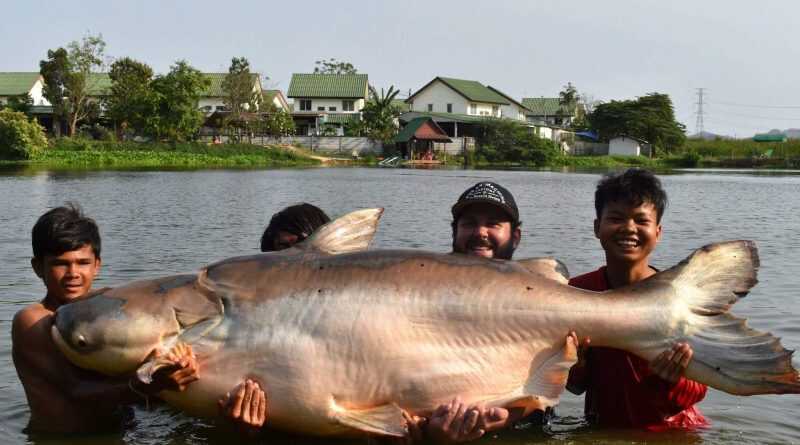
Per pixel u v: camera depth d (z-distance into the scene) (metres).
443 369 4.58
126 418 5.68
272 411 4.59
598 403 5.64
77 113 73.25
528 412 4.96
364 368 4.52
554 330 4.65
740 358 4.46
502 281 4.69
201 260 12.61
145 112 69.50
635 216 5.28
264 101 83.56
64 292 5.45
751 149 95.06
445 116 84.56
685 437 5.37
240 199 27.14
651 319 4.57
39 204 24.06
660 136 90.69
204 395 4.61
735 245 4.63
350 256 4.70
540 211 23.61
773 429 5.53
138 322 4.54
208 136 79.62
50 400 5.41
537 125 88.06
